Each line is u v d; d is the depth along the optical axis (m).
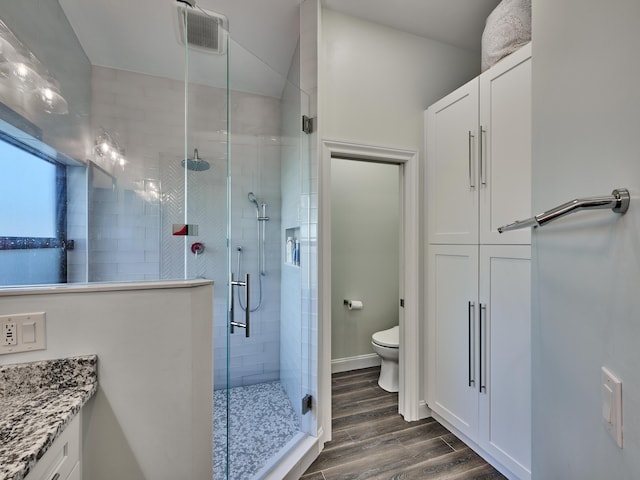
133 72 2.30
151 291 0.93
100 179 2.21
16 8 1.50
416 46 2.13
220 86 2.37
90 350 0.88
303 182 1.97
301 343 1.96
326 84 1.89
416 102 2.12
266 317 2.56
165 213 2.30
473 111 1.72
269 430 1.90
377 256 3.13
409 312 2.09
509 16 1.54
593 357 0.62
